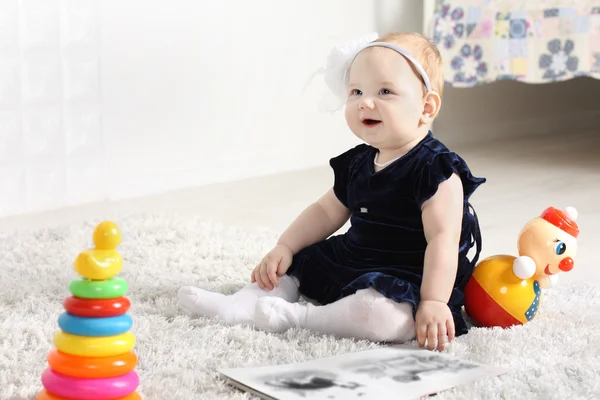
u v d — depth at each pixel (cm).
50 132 239
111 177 256
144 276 158
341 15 322
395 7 343
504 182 277
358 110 130
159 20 263
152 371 107
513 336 122
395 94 128
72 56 241
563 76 298
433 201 125
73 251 179
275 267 138
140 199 256
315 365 108
